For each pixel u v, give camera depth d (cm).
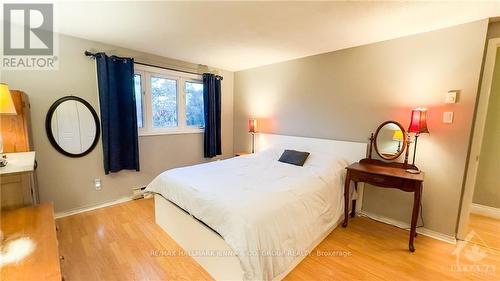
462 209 225
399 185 213
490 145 287
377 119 270
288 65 360
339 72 300
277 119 384
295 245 172
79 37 268
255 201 167
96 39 275
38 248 124
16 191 173
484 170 293
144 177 348
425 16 198
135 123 314
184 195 201
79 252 203
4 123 201
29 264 110
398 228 254
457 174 222
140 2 183
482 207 296
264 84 400
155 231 241
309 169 260
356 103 286
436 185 234
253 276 139
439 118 228
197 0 178
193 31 244
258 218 152
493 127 284
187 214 203
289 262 166
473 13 191
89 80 282
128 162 318
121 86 303
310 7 186
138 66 324
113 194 316
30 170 158
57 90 260
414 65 241
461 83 215
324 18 206
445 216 230
